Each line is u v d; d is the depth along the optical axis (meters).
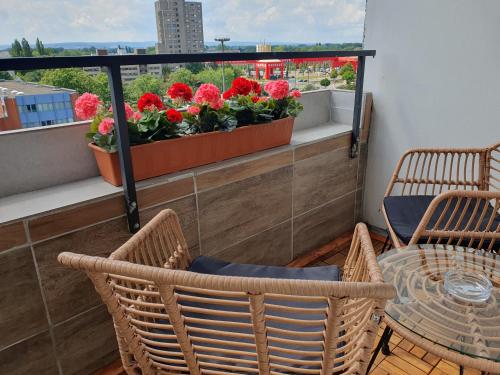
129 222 1.38
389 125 2.31
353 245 1.04
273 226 1.99
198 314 1.04
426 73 2.08
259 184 1.83
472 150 1.80
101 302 1.41
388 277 1.24
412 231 1.56
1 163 1.29
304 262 2.20
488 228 1.40
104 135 1.34
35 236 1.20
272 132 1.85
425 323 1.04
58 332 1.33
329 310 0.69
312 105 2.37
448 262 1.32
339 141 2.21
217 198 1.67
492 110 1.89
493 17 1.78
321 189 2.21
